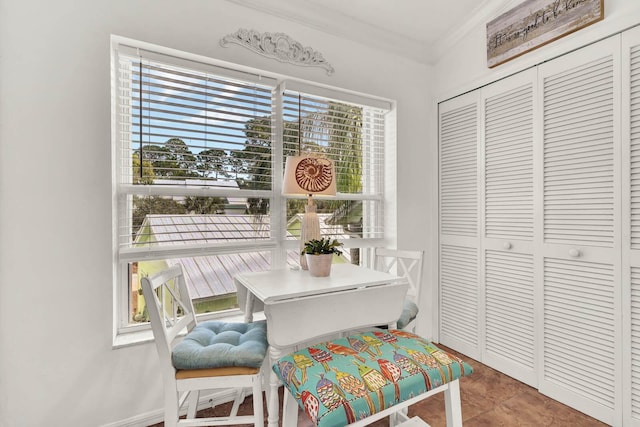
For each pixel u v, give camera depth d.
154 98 1.70
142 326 1.73
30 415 1.37
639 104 1.46
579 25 1.64
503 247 2.05
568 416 1.66
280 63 1.95
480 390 1.90
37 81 1.37
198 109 1.82
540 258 1.86
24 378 1.36
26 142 1.35
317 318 1.34
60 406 1.42
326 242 1.66
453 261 2.43
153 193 1.71
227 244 1.91
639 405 1.46
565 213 1.74
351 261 2.46
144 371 1.59
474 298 2.27
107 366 1.51
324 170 1.72
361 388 1.01
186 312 1.54
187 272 1.89
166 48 1.64
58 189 1.41
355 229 2.42
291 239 2.13
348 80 2.20
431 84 2.58
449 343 2.46
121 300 1.70
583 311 1.67
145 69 1.68
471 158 2.28
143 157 1.68
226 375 1.19
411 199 2.49
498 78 2.08
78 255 1.45
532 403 1.77
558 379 1.78
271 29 1.92
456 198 2.40
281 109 2.06
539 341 1.87
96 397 1.49
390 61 2.39
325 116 2.24
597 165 1.61
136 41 1.57
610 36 1.56
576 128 1.69
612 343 1.56
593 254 1.63
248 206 1.99
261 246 2.02
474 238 2.26
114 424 1.52
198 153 1.82
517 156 1.98
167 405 1.17
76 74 1.44
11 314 1.34
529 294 1.92
